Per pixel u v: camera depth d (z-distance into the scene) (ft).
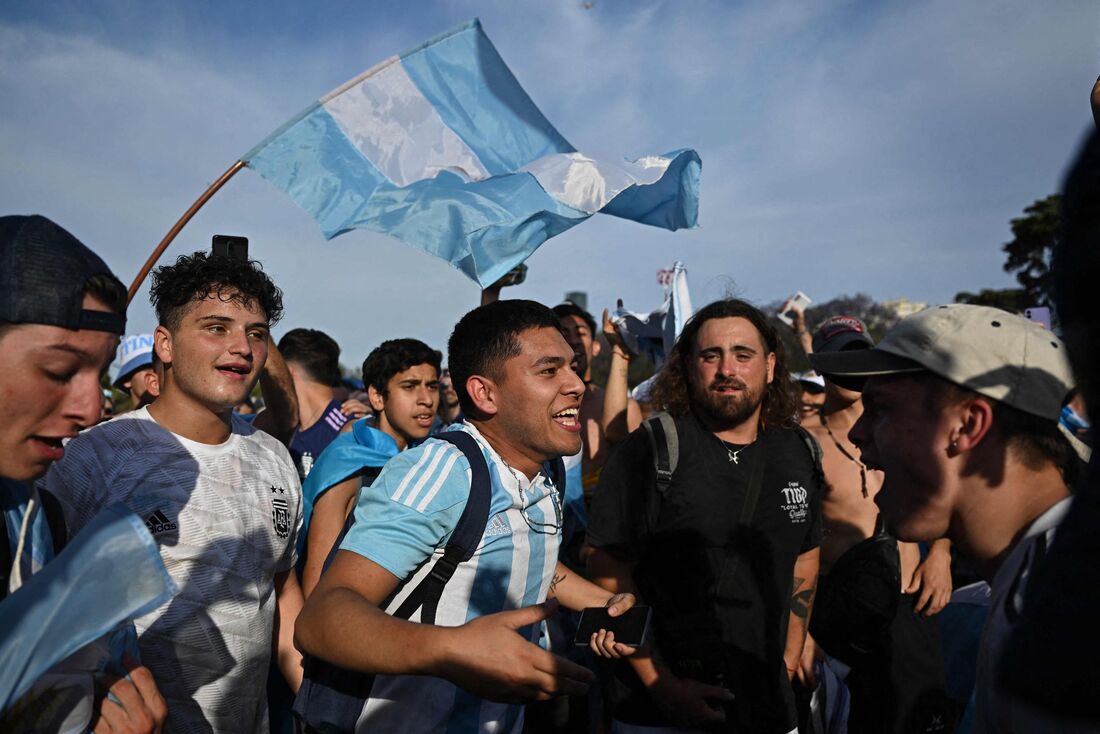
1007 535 4.41
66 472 6.98
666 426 9.79
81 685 4.44
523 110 13.11
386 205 11.78
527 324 6.70
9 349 4.23
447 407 23.16
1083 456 4.62
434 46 12.68
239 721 7.51
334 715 5.95
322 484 10.27
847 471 12.19
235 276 7.71
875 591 10.92
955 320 4.64
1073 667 2.17
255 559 7.70
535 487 6.81
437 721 6.16
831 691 11.89
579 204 11.60
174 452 7.47
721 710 9.09
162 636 6.98
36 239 4.33
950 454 4.53
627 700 9.64
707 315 10.27
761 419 10.28
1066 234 2.43
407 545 5.74
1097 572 2.22
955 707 9.98
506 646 4.76
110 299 4.62
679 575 9.44
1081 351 2.35
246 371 7.75
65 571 3.98
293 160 11.82
